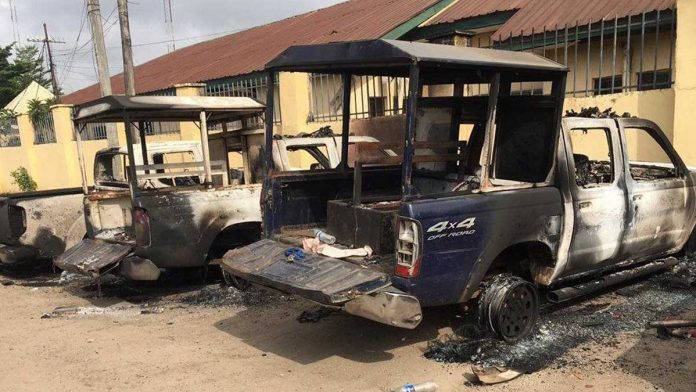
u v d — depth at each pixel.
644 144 7.86
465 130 6.45
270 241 5.41
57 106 19.64
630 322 5.18
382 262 4.57
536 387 4.06
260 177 7.52
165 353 5.02
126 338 5.45
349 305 4.20
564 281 5.38
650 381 4.07
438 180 5.87
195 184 7.91
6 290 7.61
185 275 7.64
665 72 9.82
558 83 4.87
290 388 4.24
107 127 12.98
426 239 4.22
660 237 6.05
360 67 4.98
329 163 7.85
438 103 5.87
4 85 45.38
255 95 15.38
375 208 4.93
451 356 4.64
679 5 7.37
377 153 6.61
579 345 4.73
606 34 9.38
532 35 9.67
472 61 4.26
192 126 14.33
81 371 4.68
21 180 21.27
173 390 4.27
